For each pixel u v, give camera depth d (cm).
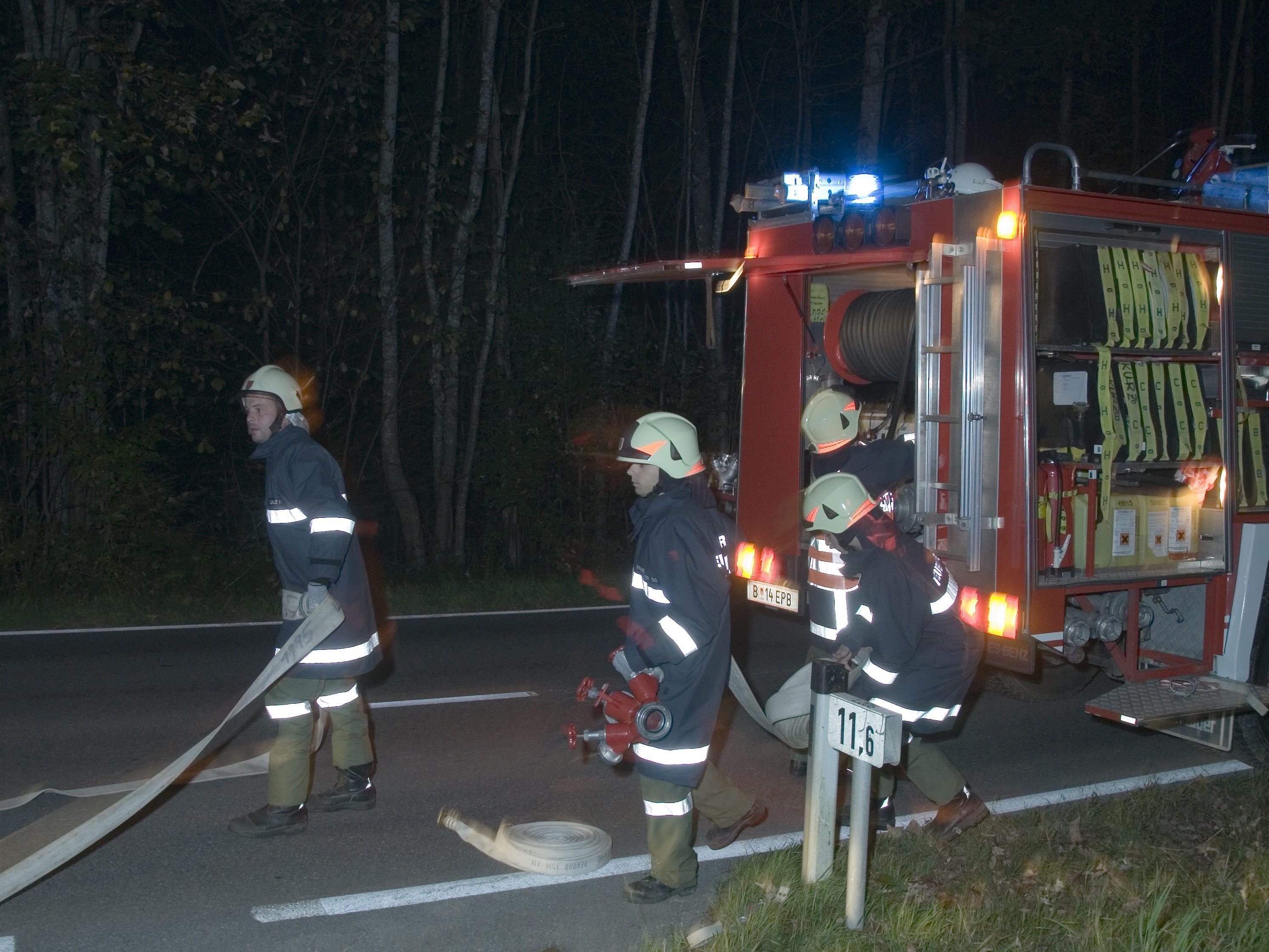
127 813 450
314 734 542
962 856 467
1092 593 589
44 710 678
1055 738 676
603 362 1347
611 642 917
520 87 1769
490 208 1434
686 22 1669
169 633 912
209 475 1459
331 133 1291
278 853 477
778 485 730
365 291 1294
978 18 1670
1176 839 497
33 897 432
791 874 434
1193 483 624
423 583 1210
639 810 541
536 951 400
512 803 543
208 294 1262
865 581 431
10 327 1104
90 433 1077
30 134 1033
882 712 375
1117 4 1700
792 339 725
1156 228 599
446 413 1345
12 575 1083
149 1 1141
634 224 1742
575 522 1331
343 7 1284
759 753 630
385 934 410
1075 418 591
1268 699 589
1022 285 554
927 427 584
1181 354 606
